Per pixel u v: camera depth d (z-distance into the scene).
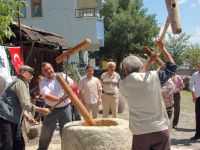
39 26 31.12
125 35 46.19
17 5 9.78
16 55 9.95
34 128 10.73
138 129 5.23
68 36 30.92
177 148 9.77
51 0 30.88
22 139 6.88
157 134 5.19
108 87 12.07
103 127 6.63
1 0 9.41
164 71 5.34
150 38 47.38
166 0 4.60
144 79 5.19
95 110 11.65
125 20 46.25
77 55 30.77
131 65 5.32
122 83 5.34
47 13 30.98
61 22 30.91
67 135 6.75
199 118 11.21
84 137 6.54
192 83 11.32
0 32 9.43
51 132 8.38
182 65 50.09
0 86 7.96
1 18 9.35
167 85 8.30
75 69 21.11
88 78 11.59
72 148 6.65
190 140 11.20
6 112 6.64
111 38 46.59
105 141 6.51
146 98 5.18
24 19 31.08
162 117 5.27
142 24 46.44
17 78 6.82
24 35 13.95
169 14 4.58
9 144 6.63
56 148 9.35
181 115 16.91
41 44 16.59
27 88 6.85
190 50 49.41
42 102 12.07
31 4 30.94
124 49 46.88
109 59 47.66
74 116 11.58
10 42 13.97
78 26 30.69
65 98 7.54
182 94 29.08
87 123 7.07
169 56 5.41
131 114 5.35
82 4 32.88
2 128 6.63
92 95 11.52
